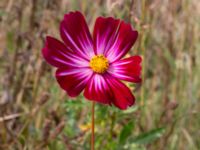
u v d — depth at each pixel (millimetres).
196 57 662
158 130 473
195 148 582
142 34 521
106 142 477
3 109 548
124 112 468
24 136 526
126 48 385
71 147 483
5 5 632
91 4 610
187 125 613
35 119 551
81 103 464
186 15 662
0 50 636
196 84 652
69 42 376
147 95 625
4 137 520
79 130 528
